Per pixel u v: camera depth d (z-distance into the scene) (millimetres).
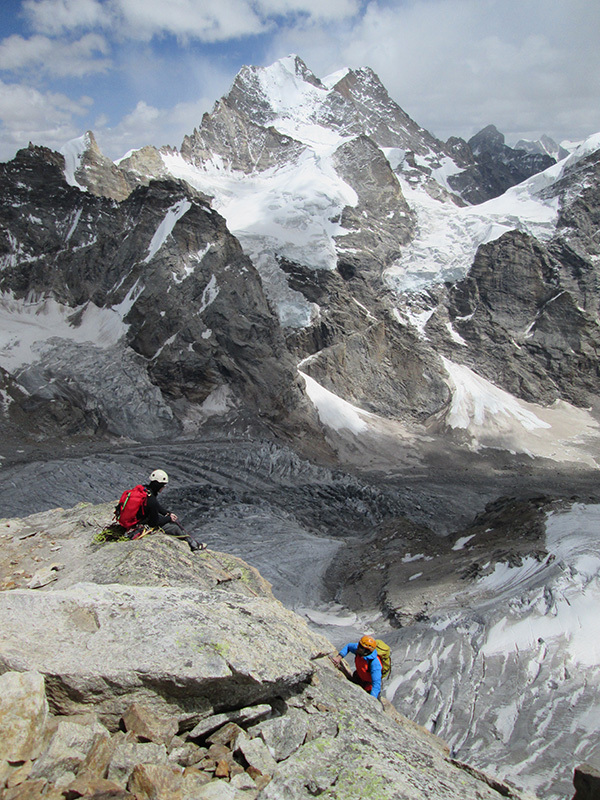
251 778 5176
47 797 4504
